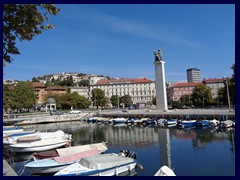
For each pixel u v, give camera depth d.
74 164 17.47
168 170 14.27
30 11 8.74
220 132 37.53
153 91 150.00
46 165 18.16
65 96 110.88
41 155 21.47
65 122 71.88
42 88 137.75
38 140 28.86
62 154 21.41
